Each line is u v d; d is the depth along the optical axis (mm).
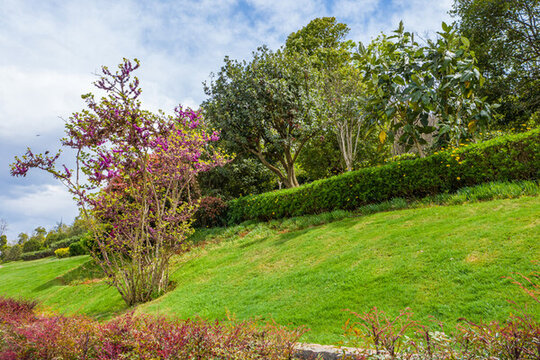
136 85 6926
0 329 3916
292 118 15617
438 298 3828
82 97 6672
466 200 7266
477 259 4395
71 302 9156
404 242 5824
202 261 9500
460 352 1838
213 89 16297
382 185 9320
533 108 16844
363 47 9648
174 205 8438
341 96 15102
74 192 7090
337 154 20547
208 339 2547
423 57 9273
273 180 21016
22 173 6703
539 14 15828
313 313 4367
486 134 10680
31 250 44219
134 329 3012
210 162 9203
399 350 2062
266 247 8812
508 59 16656
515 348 1669
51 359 2957
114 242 7969
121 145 7277
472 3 17125
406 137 9672
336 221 9391
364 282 4805
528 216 5203
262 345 2473
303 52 16656
